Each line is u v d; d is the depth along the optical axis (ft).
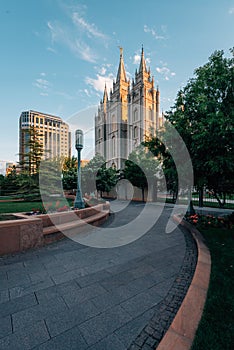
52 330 6.81
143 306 8.22
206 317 7.02
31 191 50.21
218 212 36.86
